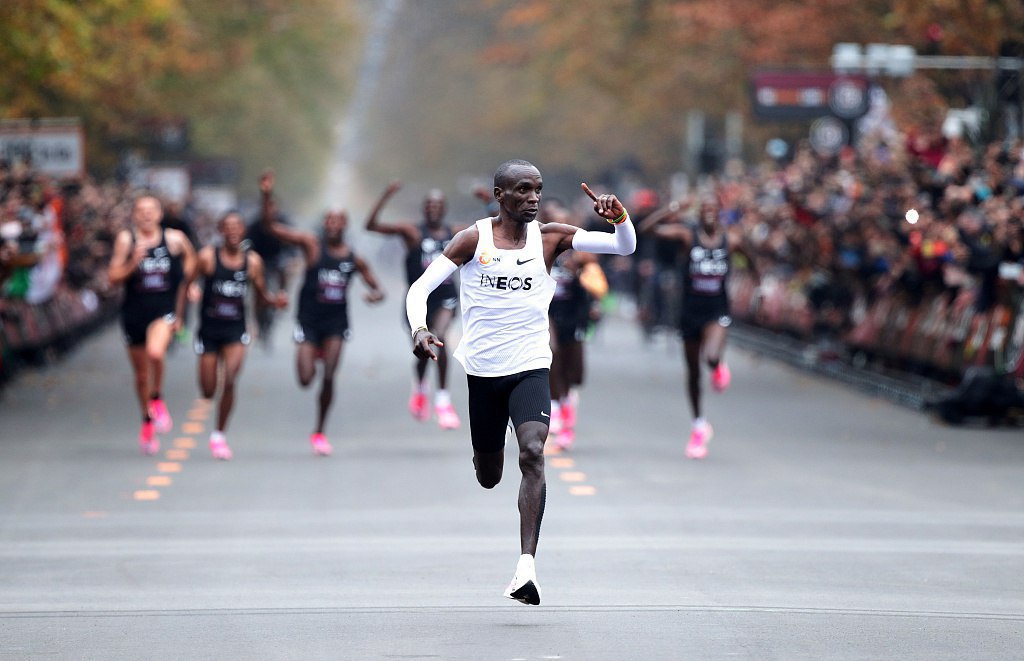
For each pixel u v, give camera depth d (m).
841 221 79.44
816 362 86.69
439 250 55.47
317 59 194.75
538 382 27.59
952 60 84.31
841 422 62.28
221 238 51.44
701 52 137.38
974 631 25.81
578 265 51.88
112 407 66.50
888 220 74.00
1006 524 38.28
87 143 133.50
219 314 50.75
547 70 183.12
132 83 127.69
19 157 91.00
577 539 36.00
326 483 45.66
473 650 24.39
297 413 64.31
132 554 34.34
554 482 45.66
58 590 30.12
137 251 51.16
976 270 62.09
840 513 40.00
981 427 60.81
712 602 28.38
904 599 28.77
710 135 156.25
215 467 49.06
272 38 180.12
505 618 26.94
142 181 144.12
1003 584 30.45
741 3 119.44
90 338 110.25
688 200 51.69
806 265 87.38
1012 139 77.50
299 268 149.25
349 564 32.91
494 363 27.78
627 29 153.12
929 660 23.72
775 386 78.12
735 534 36.66
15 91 97.19
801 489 44.38
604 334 115.69
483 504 41.69
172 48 135.50
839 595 29.14
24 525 38.53
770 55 117.44
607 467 48.94
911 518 39.19
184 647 24.92
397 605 28.28
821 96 102.00
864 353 81.12
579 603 28.30
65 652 24.66
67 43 92.75
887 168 78.06
